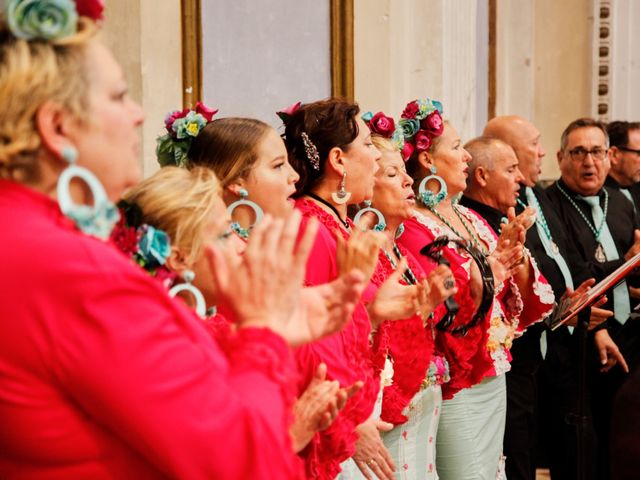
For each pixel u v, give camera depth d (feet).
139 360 5.17
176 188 7.83
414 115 14.83
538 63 31.89
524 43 31.65
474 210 17.11
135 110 5.86
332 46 19.76
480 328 13.08
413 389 11.57
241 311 5.87
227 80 17.29
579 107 31.65
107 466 5.36
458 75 23.77
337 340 9.26
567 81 31.71
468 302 12.94
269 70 18.30
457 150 15.01
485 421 14.57
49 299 5.17
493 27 29.91
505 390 15.37
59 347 5.15
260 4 18.01
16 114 5.42
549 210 19.17
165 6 15.65
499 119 19.72
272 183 10.50
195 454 5.21
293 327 6.12
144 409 5.15
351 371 9.20
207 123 10.93
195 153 10.69
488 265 12.61
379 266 12.05
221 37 17.15
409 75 22.66
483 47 28.91
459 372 13.09
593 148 19.98
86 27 5.70
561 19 31.68
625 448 14.58
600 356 18.37
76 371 5.15
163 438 5.17
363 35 20.77
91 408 5.24
